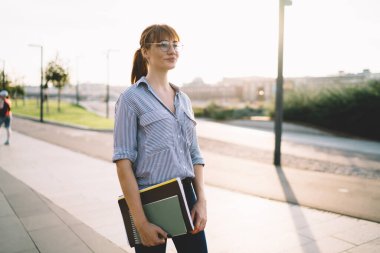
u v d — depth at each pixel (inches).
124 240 148.1
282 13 318.3
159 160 63.2
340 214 183.8
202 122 994.7
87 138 580.1
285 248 140.6
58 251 136.6
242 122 912.3
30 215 181.3
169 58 67.6
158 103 64.6
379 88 611.2
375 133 597.3
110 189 240.7
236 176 287.1
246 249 140.0
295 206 199.9
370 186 247.3
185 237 67.7
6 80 1813.5
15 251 136.6
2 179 268.8
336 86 724.0
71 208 194.7
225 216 182.9
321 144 522.3
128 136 62.3
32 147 463.5
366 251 136.8
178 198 59.3
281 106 334.3
